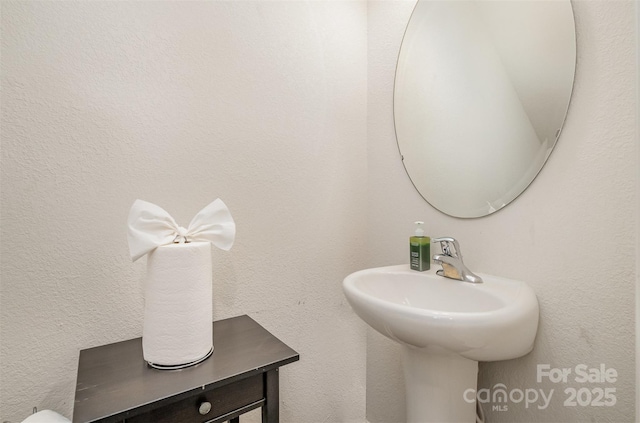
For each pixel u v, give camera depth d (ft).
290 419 3.78
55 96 2.48
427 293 3.20
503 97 3.00
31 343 2.41
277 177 3.63
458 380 2.77
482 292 2.78
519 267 2.91
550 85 2.67
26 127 2.38
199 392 2.00
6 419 2.33
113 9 2.70
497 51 3.04
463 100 3.32
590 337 2.47
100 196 2.65
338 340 4.17
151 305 2.20
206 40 3.15
